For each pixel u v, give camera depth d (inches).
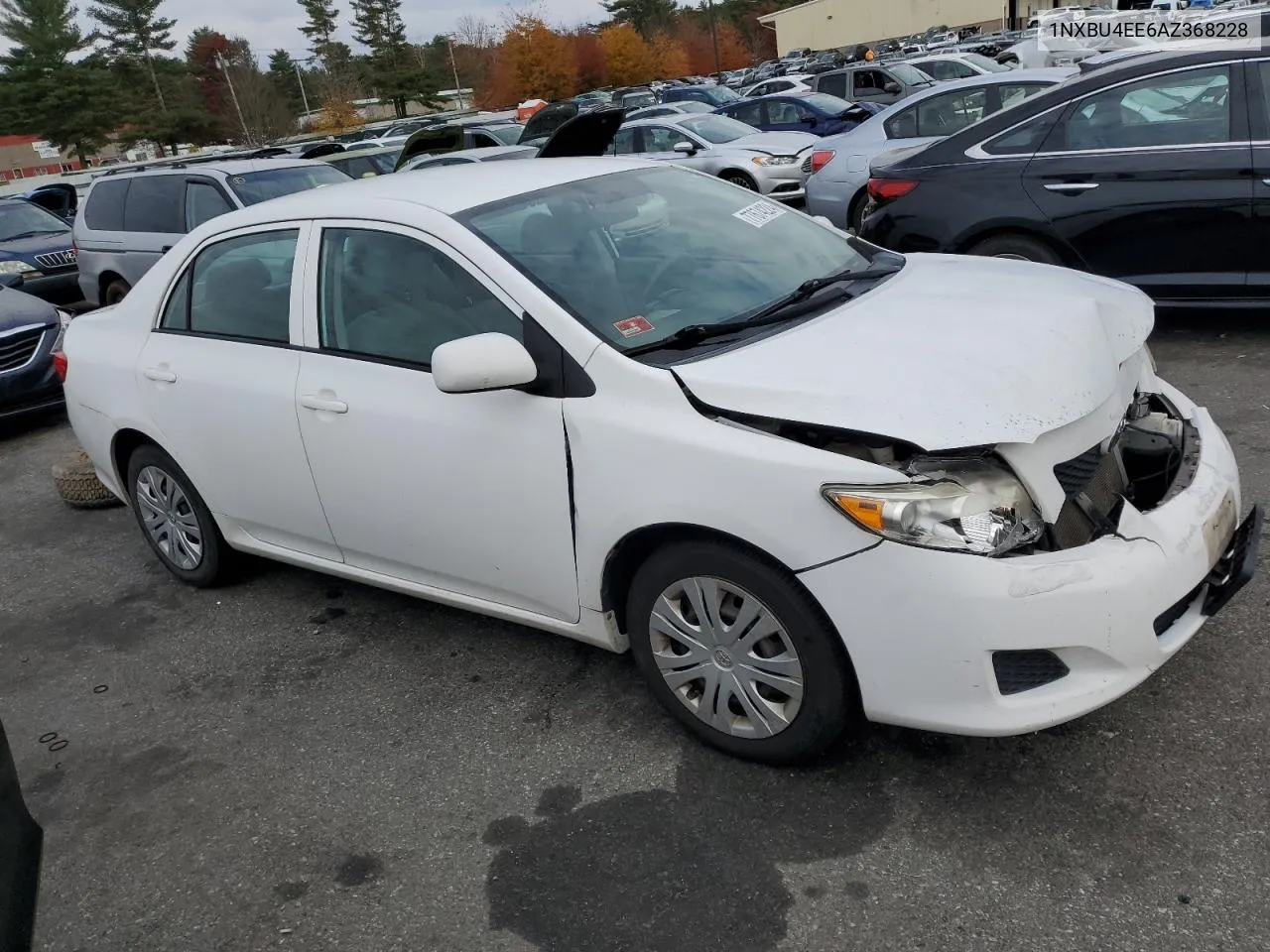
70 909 111.7
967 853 101.3
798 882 100.8
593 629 124.5
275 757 132.8
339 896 107.7
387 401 133.6
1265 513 155.6
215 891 111.2
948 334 112.0
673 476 108.0
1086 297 125.3
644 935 97.3
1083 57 392.8
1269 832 98.7
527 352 117.2
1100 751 112.3
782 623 106.7
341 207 143.6
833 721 107.7
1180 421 125.0
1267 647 125.3
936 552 95.9
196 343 162.2
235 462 157.6
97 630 175.6
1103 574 97.0
